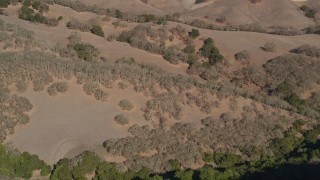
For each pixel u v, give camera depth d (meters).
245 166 53.94
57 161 54.19
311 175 51.81
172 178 52.00
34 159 53.47
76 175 52.22
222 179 50.91
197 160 56.00
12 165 53.09
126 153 55.09
